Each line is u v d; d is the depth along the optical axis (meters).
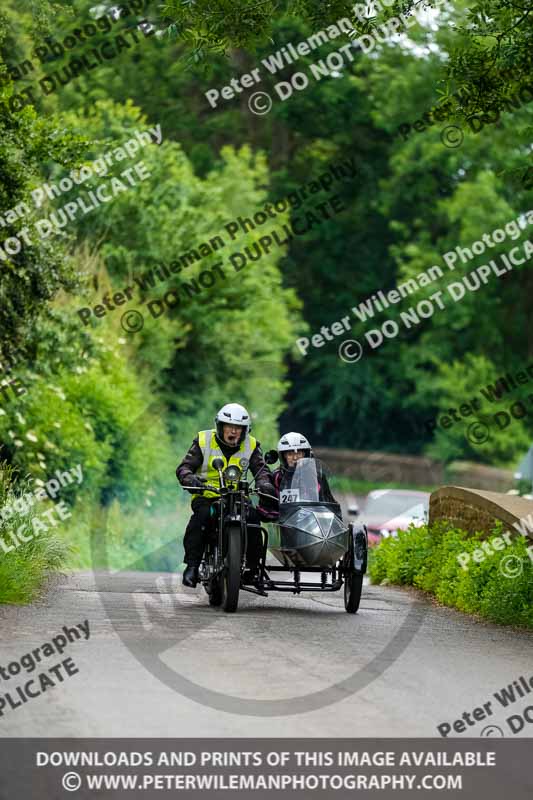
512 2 42.50
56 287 57.00
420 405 169.00
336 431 176.88
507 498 49.28
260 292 103.38
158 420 83.00
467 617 40.50
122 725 21.17
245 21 42.88
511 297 166.50
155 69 141.50
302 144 173.38
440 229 172.38
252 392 101.75
